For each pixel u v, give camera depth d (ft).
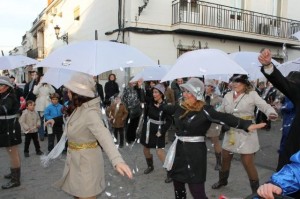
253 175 14.01
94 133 9.25
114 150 8.88
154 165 20.25
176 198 11.74
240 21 46.73
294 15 54.49
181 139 11.34
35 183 17.08
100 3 44.45
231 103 14.38
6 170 19.58
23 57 23.12
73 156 9.68
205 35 43.01
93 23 46.91
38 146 23.29
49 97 28.78
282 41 49.70
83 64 10.50
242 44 47.62
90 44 11.35
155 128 17.31
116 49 11.51
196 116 11.16
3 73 35.53
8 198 15.05
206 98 19.88
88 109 9.55
